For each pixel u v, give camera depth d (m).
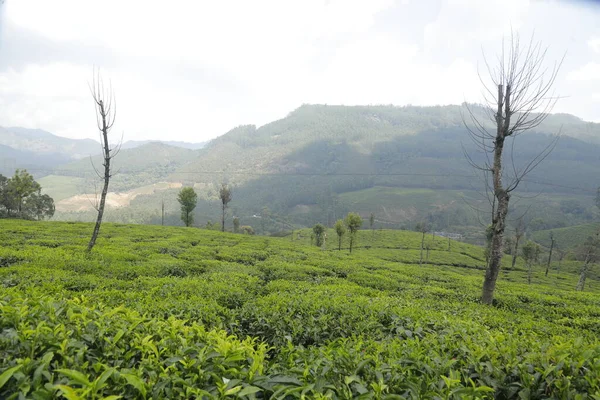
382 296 12.16
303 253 29.16
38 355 3.68
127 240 25.67
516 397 4.04
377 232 97.25
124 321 4.80
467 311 10.63
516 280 55.62
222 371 3.61
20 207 67.06
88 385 2.88
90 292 8.62
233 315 7.22
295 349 4.77
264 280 15.79
